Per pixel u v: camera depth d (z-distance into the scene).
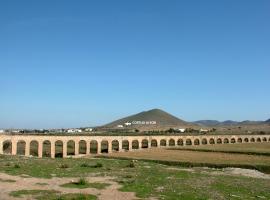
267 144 186.12
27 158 83.94
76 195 39.16
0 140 118.19
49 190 42.28
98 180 50.28
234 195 41.72
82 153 149.38
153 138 173.50
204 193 42.28
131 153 133.88
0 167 62.00
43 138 129.62
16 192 40.81
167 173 61.75
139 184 47.47
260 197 41.38
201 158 111.06
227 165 91.00
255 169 87.19
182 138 187.75
